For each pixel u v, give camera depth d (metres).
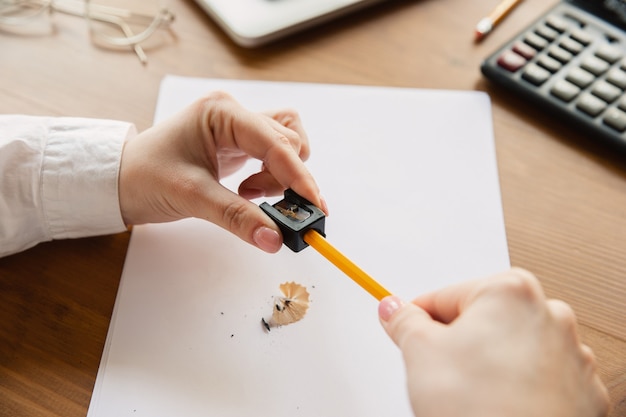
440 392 0.25
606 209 0.39
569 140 0.41
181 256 0.36
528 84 0.42
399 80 0.44
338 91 0.43
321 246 0.33
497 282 0.27
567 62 0.42
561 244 0.37
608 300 0.35
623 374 0.33
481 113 0.42
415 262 0.36
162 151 0.35
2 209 0.35
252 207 0.34
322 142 0.41
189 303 0.35
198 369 0.33
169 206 0.36
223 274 0.36
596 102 0.40
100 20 0.46
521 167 0.40
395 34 0.46
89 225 0.36
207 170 0.36
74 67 0.44
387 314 0.29
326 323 0.34
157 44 0.45
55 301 0.35
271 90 0.43
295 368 0.33
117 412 0.31
